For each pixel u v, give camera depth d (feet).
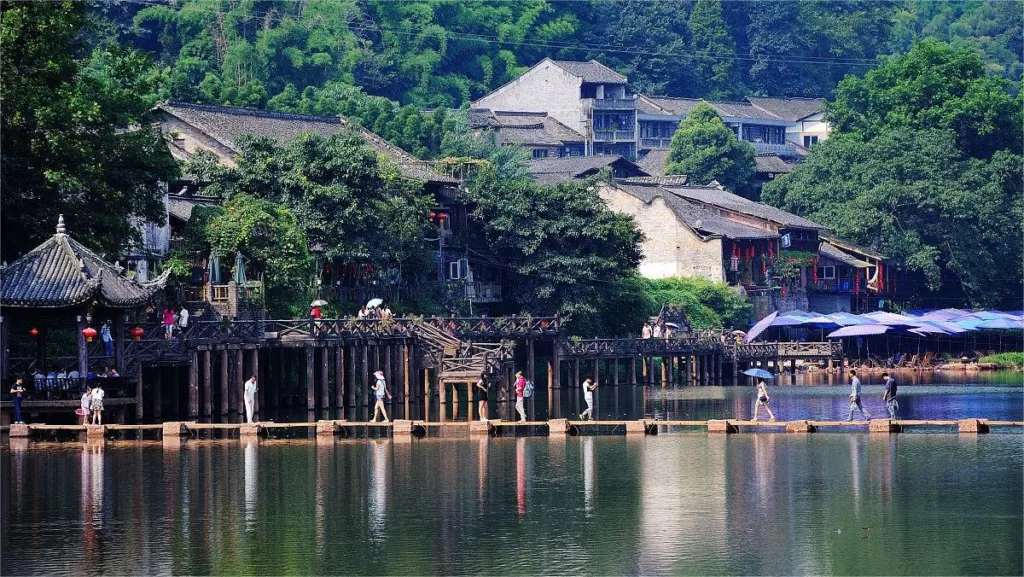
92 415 256.11
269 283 333.83
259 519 190.80
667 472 222.89
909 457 234.58
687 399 362.94
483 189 422.82
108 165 288.71
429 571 166.20
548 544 177.27
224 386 286.46
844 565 168.04
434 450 246.47
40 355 257.55
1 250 278.46
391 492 207.82
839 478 216.54
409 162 438.81
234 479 217.56
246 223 330.95
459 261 417.69
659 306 463.01
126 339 271.90
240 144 368.48
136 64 303.27
